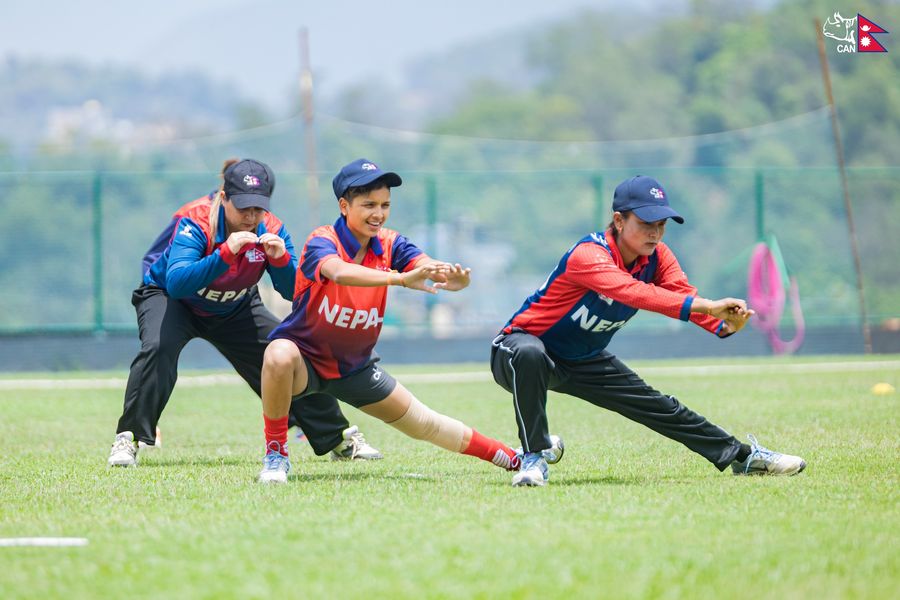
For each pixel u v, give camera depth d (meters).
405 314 75.88
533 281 83.00
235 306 24.64
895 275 97.38
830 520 16.28
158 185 90.62
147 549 14.92
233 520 16.64
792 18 181.75
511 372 19.91
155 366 24.08
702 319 19.78
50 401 42.25
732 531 15.58
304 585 13.12
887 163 151.25
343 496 18.53
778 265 71.38
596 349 20.78
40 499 18.97
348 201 19.72
